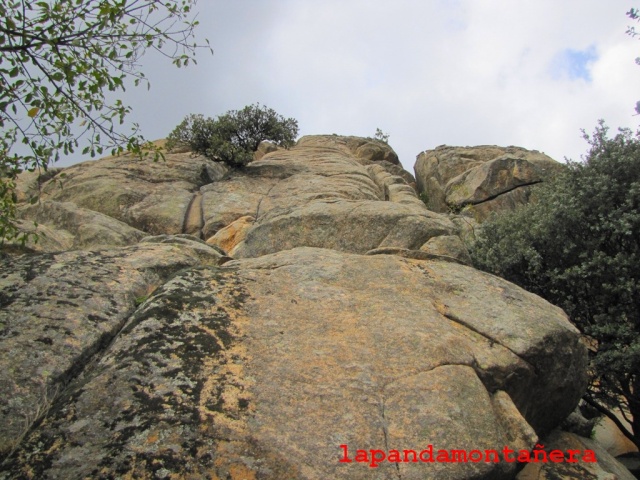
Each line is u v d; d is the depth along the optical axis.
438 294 6.73
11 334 5.04
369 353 5.27
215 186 17.53
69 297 5.71
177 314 5.45
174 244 7.93
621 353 9.83
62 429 4.09
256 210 15.66
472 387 5.06
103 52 6.55
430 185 25.30
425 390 4.84
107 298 5.88
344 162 20.39
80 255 6.77
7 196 7.23
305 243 10.73
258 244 11.30
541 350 5.95
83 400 4.34
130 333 5.12
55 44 6.10
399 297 6.42
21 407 4.41
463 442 4.45
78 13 6.27
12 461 3.86
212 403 4.41
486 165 21.91
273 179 18.31
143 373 4.62
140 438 4.03
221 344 5.13
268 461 4.00
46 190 17.86
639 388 10.83
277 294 6.24
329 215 10.84
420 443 4.35
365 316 5.93
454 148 26.70
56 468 3.80
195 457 3.95
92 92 6.61
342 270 7.04
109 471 3.78
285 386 4.73
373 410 4.59
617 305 10.70
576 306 11.45
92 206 15.97
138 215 15.56
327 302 6.17
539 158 22.73
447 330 5.83
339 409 4.55
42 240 9.35
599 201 11.52
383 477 4.05
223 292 6.02
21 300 5.52
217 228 14.95
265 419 4.35
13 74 6.10
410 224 10.14
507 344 5.90
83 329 5.30
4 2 5.96
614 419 10.72
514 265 12.27
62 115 6.57
